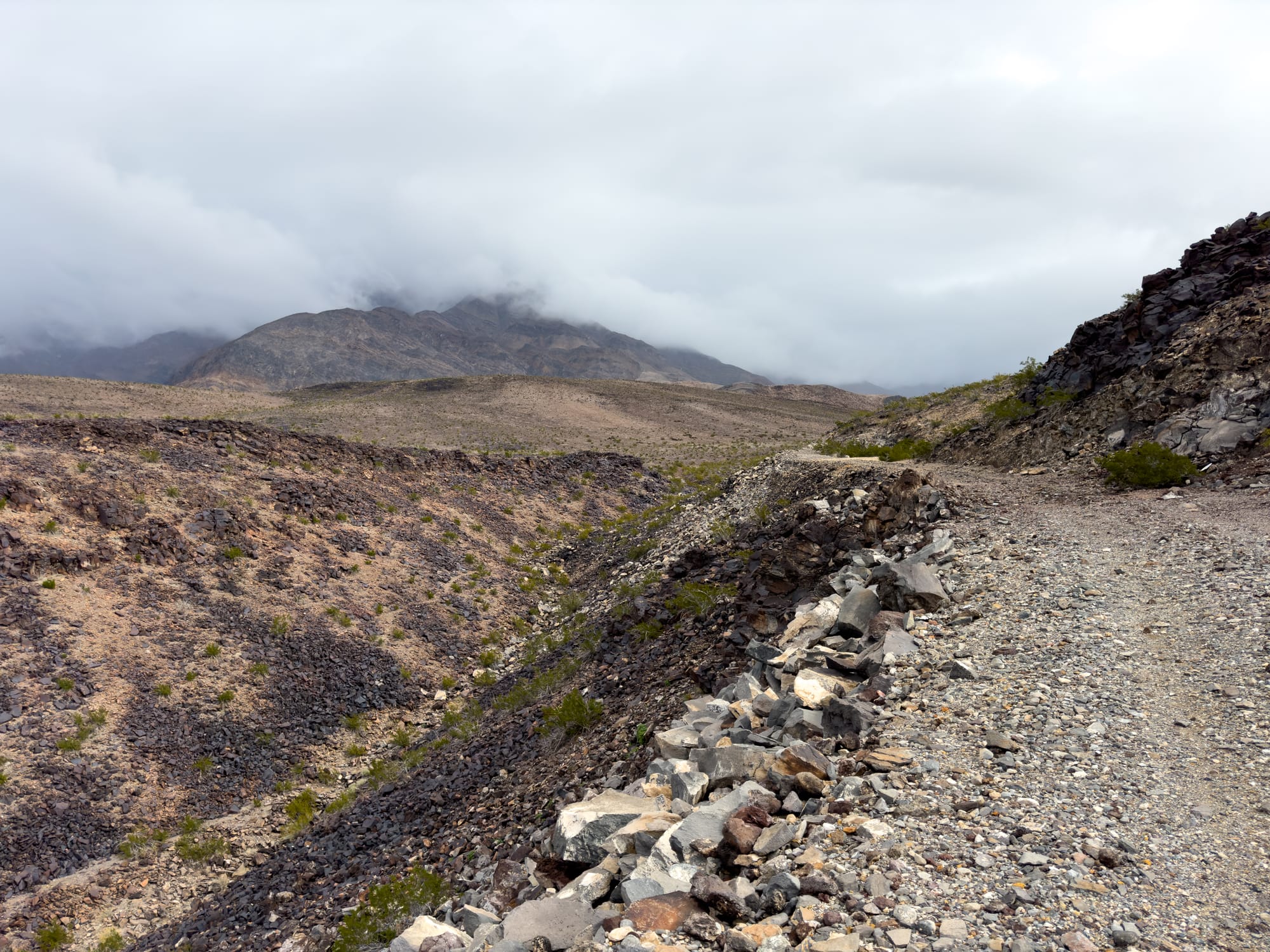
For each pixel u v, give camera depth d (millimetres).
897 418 55000
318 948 12156
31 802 19828
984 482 24000
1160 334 29094
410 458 53562
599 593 36562
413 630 33906
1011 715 8492
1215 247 32156
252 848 20594
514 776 16484
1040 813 6543
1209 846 5879
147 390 131875
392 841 16438
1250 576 11625
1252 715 7789
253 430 46469
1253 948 4707
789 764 7723
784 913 5551
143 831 20438
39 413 95688
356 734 26766
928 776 7395
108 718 23234
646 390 183250
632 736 14133
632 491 64812
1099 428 27016
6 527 28266
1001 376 53156
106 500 32312
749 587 18594
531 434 122562
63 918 17484
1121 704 8438
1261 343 23031
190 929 16062
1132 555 13539
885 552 16547
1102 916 5117
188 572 31328
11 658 23531
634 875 6406
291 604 32125
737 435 136250
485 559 44094
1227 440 20547
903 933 5012
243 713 25656
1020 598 12086
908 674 10008
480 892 10125
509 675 30562
